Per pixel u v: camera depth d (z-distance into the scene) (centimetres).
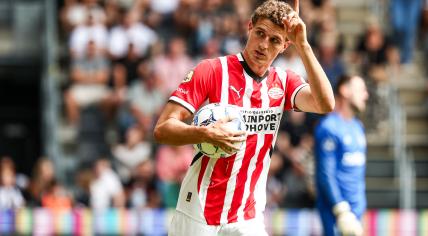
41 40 4812
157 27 4578
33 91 5159
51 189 3566
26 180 4100
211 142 1479
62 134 4341
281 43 1554
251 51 1563
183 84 1570
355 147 2397
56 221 3192
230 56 1605
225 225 1609
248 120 1589
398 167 4056
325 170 2350
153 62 4325
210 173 1594
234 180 1599
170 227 1644
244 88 1586
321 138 2377
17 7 4825
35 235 3186
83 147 4200
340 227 2269
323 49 4141
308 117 3866
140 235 3212
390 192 3994
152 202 3659
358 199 2403
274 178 3744
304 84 1614
